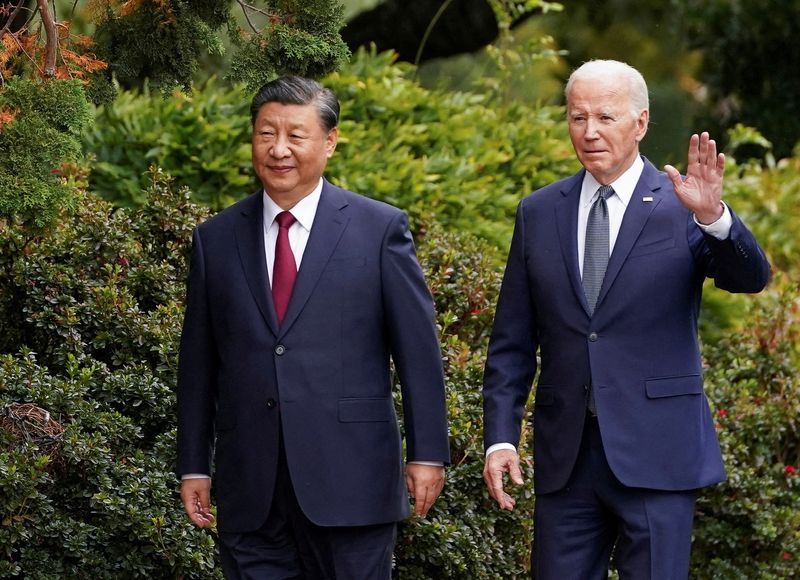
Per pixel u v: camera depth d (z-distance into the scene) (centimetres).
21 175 1080
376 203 1095
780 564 1670
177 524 1252
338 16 1237
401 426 1413
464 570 1357
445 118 2288
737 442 1695
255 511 1048
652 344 1081
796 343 1930
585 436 1090
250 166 2033
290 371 1042
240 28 1248
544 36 2883
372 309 1063
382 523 1051
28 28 1226
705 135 1018
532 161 2289
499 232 2080
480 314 1587
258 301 1057
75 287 1434
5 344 1448
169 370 1390
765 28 3525
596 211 1108
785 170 2839
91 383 1342
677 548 1070
